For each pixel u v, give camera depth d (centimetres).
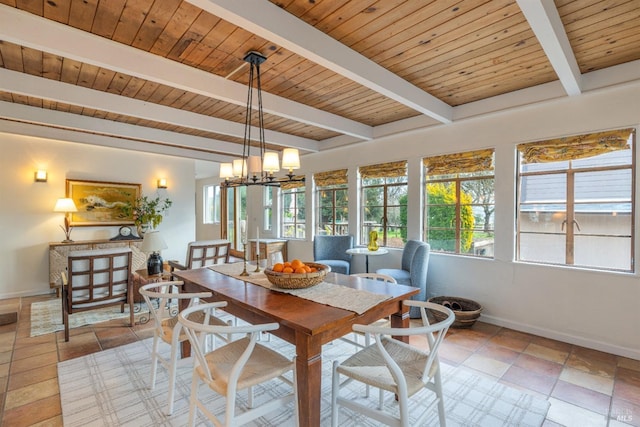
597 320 289
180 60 259
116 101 332
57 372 253
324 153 556
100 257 324
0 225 461
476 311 334
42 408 208
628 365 261
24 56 251
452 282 388
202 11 195
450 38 228
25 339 317
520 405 211
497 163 349
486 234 366
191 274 263
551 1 182
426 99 328
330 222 558
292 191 641
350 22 209
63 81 298
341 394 225
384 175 463
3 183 462
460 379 243
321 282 233
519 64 269
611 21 205
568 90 278
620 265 282
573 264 307
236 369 145
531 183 332
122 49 237
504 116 343
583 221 301
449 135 389
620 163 281
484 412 204
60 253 479
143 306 424
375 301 187
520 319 334
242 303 185
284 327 162
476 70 279
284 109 349
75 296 315
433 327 146
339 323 157
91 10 194
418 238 421
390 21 208
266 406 156
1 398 219
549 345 300
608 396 220
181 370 256
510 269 340
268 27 189
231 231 866
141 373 251
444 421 167
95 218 535
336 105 373
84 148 529
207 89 284
